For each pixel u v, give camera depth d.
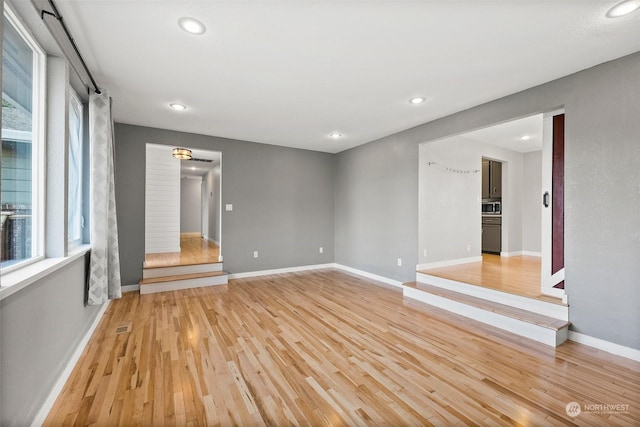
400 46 2.27
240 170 5.23
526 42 2.21
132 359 2.31
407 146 4.53
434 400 1.82
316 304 3.73
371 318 3.24
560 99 2.77
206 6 1.82
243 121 4.14
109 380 2.02
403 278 4.60
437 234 4.79
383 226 5.00
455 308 3.41
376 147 5.15
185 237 9.63
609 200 2.47
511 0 1.76
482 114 3.44
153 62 2.51
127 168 4.28
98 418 1.65
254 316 3.27
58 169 2.14
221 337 2.72
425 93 3.15
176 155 5.66
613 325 2.44
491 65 2.55
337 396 1.86
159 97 3.27
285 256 5.72
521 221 6.56
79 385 1.96
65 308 2.12
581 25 2.00
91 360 2.29
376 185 5.16
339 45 2.26
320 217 6.12
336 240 6.24
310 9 1.85
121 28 2.03
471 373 2.13
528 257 6.08
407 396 1.86
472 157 5.46
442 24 2.00
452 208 5.05
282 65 2.57
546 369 2.18
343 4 1.80
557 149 3.02
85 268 2.71
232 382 2.00
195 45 2.26
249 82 2.89
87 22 1.96
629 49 2.29
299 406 1.76
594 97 2.55
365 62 2.51
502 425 1.61
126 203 4.27
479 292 3.46
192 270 4.74
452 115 3.80
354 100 3.35
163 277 4.45
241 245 5.25
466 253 5.30
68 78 2.25
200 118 4.02
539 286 3.42
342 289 4.48
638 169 2.33
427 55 2.40
